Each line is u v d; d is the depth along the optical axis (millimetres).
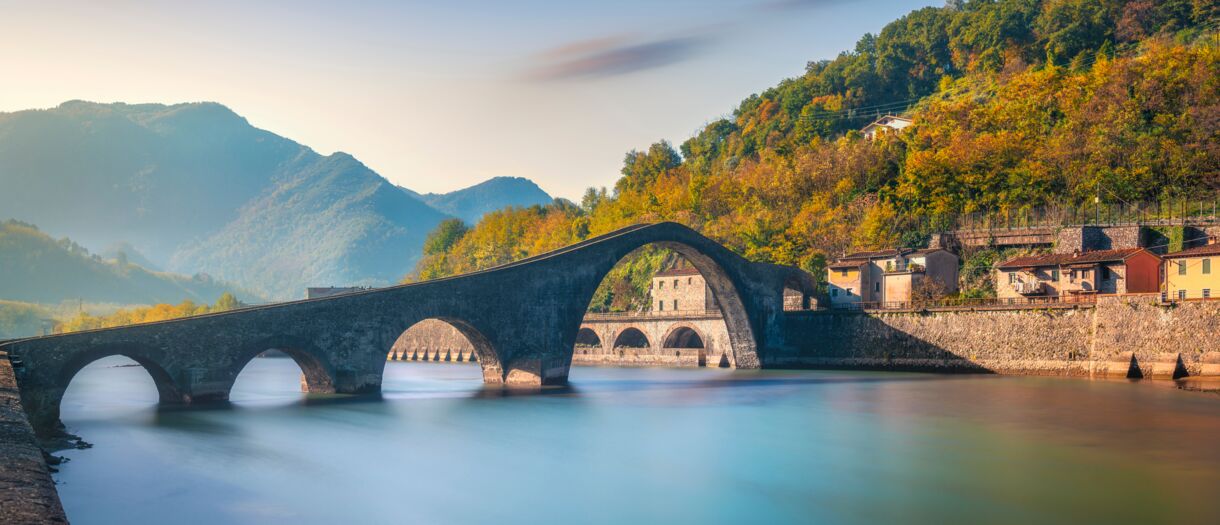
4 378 45031
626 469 50312
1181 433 59688
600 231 198125
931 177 144000
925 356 109875
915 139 164375
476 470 50062
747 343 125438
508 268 94188
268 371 143750
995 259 126062
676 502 42969
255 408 74250
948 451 54938
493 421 68375
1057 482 46344
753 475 48688
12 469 24766
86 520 39156
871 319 116625
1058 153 136625
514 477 48344
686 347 154750
